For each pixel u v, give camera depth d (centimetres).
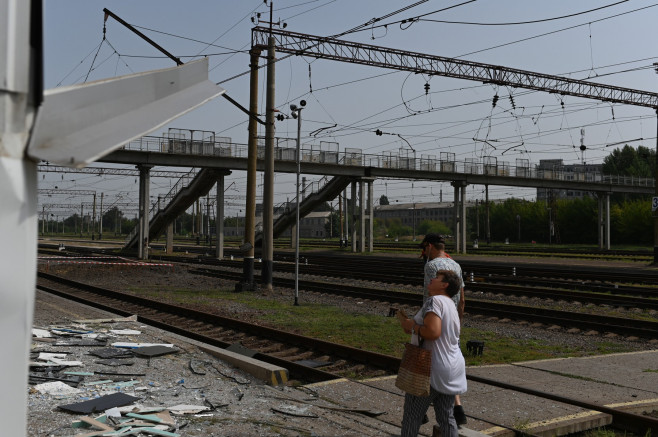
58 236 13150
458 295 599
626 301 1812
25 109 173
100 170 5947
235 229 15000
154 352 920
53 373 779
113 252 5044
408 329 500
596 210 8331
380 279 2525
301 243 7862
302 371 937
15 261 172
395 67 2531
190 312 1569
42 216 11625
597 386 805
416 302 1752
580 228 8619
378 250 5616
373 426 616
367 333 1290
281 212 5584
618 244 8006
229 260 3838
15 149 171
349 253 5003
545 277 2823
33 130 173
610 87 3153
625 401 727
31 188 178
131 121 201
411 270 2933
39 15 174
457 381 483
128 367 835
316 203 5253
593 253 5266
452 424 487
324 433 587
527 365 953
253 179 2170
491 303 1680
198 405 670
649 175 9412
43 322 1190
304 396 736
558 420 639
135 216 10350
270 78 2130
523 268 3142
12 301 172
